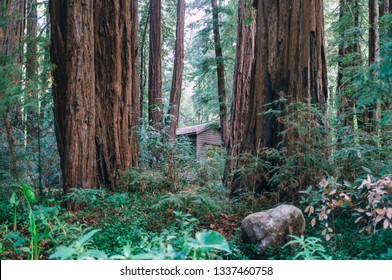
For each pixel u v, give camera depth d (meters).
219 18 18.05
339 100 7.31
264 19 7.12
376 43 9.84
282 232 3.80
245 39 12.84
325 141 5.60
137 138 9.06
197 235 2.47
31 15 11.30
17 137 7.61
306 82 6.68
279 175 5.69
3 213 5.27
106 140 7.54
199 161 8.84
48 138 8.56
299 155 5.59
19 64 6.26
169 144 9.36
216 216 5.58
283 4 6.93
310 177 5.52
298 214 3.94
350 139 5.61
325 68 6.99
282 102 6.68
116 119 7.68
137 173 7.34
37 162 8.27
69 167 6.54
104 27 7.71
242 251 3.85
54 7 6.79
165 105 18.39
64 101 6.75
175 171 8.04
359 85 6.66
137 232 4.26
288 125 6.15
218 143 22.95
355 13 11.62
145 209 5.74
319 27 6.91
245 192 6.49
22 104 6.13
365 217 4.30
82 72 6.68
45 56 6.88
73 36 6.62
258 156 6.61
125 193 6.68
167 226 4.89
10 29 8.95
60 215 5.55
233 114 12.80
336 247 4.02
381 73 5.86
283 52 6.86
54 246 3.59
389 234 3.80
